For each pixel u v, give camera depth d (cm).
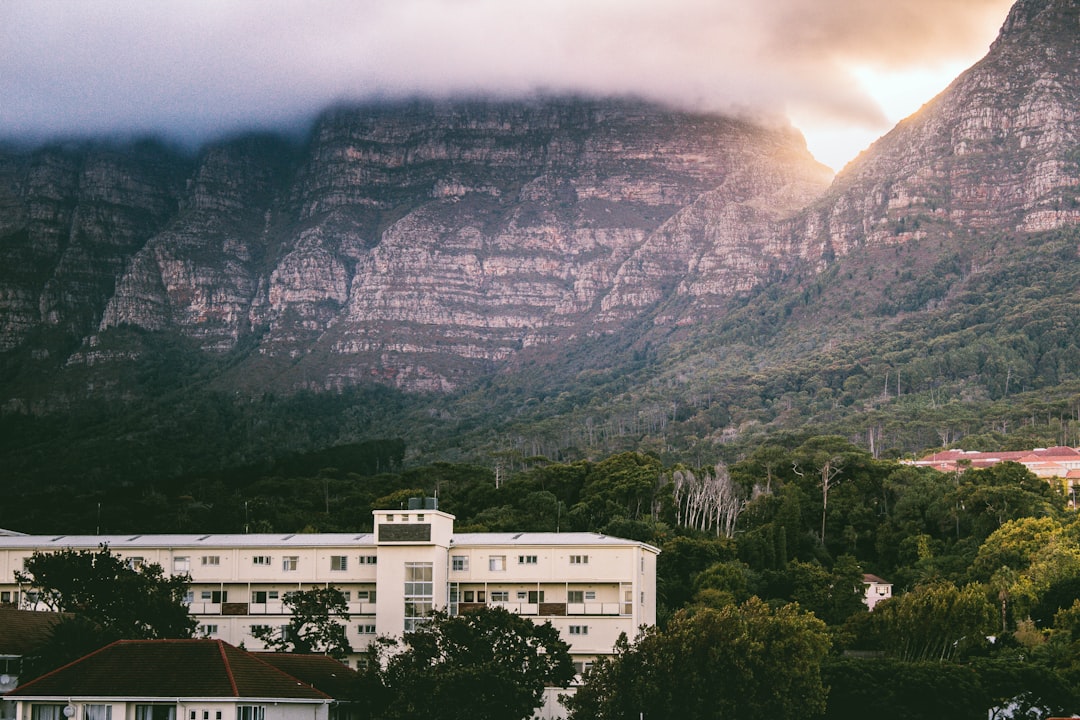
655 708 17325
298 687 16688
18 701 16225
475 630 18038
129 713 16188
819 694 18388
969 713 19000
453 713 16800
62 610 19438
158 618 19050
